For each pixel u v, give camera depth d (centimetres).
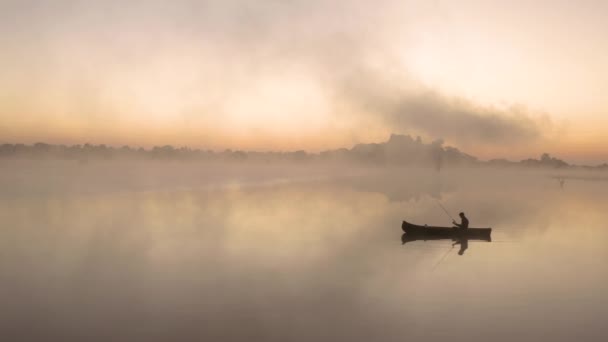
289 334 912
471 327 955
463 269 1489
